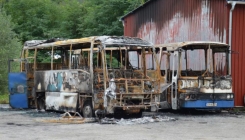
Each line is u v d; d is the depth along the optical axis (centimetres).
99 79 1559
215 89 1773
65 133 1220
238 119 1638
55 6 4962
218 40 2088
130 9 3794
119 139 1113
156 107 1608
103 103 1530
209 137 1167
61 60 2016
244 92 2034
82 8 4469
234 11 2036
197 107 1748
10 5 4744
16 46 3228
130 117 1678
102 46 1542
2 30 3180
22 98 2030
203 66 2062
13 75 2030
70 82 1702
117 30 3791
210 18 2144
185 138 1142
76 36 4284
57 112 1889
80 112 1695
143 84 1583
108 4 3922
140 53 1831
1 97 2800
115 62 2111
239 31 2045
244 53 2047
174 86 1783
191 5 2277
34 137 1141
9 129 1303
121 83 1541
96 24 3991
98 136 1164
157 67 1650
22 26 4478
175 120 1578
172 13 2427
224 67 1973
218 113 1894
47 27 4491
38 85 1959
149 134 1209
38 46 1991
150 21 2614
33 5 4744
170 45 1850
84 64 1792
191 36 2273
